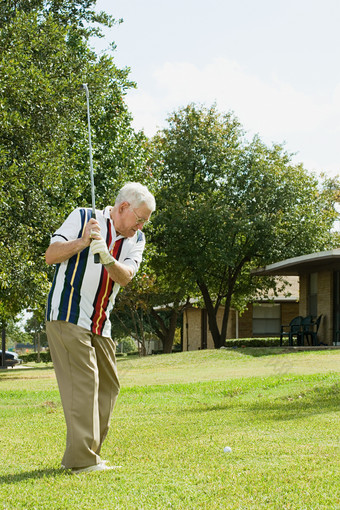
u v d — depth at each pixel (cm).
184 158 2677
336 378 1095
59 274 415
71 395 402
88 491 341
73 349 404
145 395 1063
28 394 1156
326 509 295
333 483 347
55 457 488
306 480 355
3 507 313
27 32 1445
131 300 2983
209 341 3562
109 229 423
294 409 773
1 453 523
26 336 5975
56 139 1459
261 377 1219
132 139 2167
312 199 2856
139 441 571
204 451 476
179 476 375
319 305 2258
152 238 2588
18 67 1343
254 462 417
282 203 2675
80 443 398
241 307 3136
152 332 3697
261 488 337
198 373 1430
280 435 542
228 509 296
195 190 2700
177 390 1098
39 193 1402
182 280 2753
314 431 559
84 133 1762
